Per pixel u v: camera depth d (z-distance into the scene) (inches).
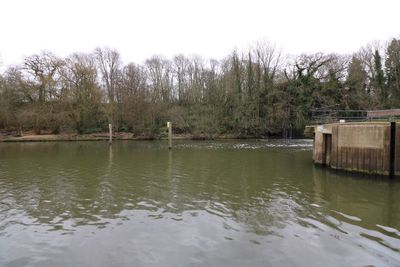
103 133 2177.7
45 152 1253.7
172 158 1038.4
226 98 2314.2
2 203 475.2
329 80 2133.4
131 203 475.8
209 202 481.7
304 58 2151.8
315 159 853.2
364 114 1961.1
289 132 2161.7
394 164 641.6
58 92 2063.2
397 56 1991.9
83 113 2114.9
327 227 371.2
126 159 1010.1
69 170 778.8
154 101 2372.0
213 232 355.3
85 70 2117.4
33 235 347.9
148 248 312.8
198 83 2581.2
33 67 2092.8
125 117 2215.8
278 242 326.3
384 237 340.5
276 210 439.5
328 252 302.8
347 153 719.1
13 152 1254.3
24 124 2026.3
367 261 284.8
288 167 827.4
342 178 665.6
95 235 346.9
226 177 684.1
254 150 1332.4
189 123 2252.7
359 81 2078.0
